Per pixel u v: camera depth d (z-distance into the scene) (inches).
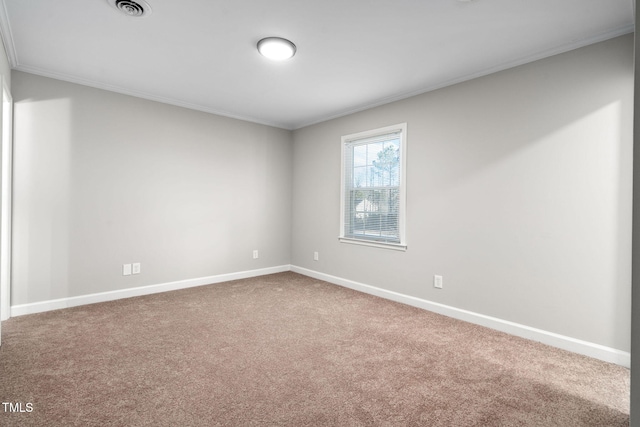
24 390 76.8
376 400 75.0
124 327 116.2
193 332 112.6
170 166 164.4
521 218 112.2
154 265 160.4
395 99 152.3
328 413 70.2
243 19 91.9
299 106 168.7
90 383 80.2
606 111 95.5
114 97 147.0
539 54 107.3
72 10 88.4
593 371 89.0
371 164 165.5
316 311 135.8
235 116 185.8
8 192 121.6
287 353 97.9
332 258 184.9
